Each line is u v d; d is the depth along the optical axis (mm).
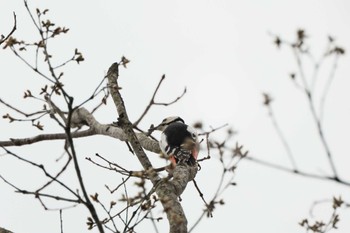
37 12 9297
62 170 8781
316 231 7684
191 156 12555
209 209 7691
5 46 9039
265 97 6668
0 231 10367
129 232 8352
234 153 7168
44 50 9102
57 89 10109
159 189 10359
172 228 9328
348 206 7223
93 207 8195
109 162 10758
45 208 8594
